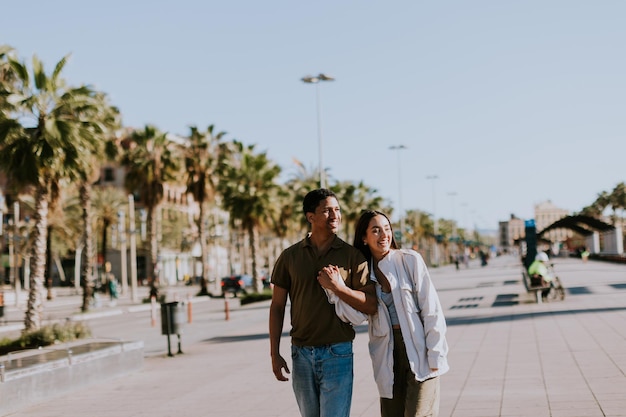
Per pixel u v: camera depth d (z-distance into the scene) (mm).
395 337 4672
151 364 13289
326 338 4535
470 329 15891
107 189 66250
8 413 8891
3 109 20734
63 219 58375
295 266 4613
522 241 32156
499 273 56125
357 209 69500
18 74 21266
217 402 8953
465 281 44062
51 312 39562
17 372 9164
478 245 187750
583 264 62969
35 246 22750
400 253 4695
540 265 22484
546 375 9297
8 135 20562
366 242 4879
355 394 8906
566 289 28078
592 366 9750
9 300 53375
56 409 9055
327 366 4512
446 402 7973
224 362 13008
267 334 18172
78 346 11734
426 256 108562
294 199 58500
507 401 7805
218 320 25250
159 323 26688
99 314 34719
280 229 57031
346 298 4422
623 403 7289
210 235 76188
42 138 20844
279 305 4750
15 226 49250
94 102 22438
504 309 20828
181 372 11977
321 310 4547
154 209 47219
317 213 4633
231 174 44500
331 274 4406
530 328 15188
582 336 13180
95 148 22750
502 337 13914
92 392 10273
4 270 80000
